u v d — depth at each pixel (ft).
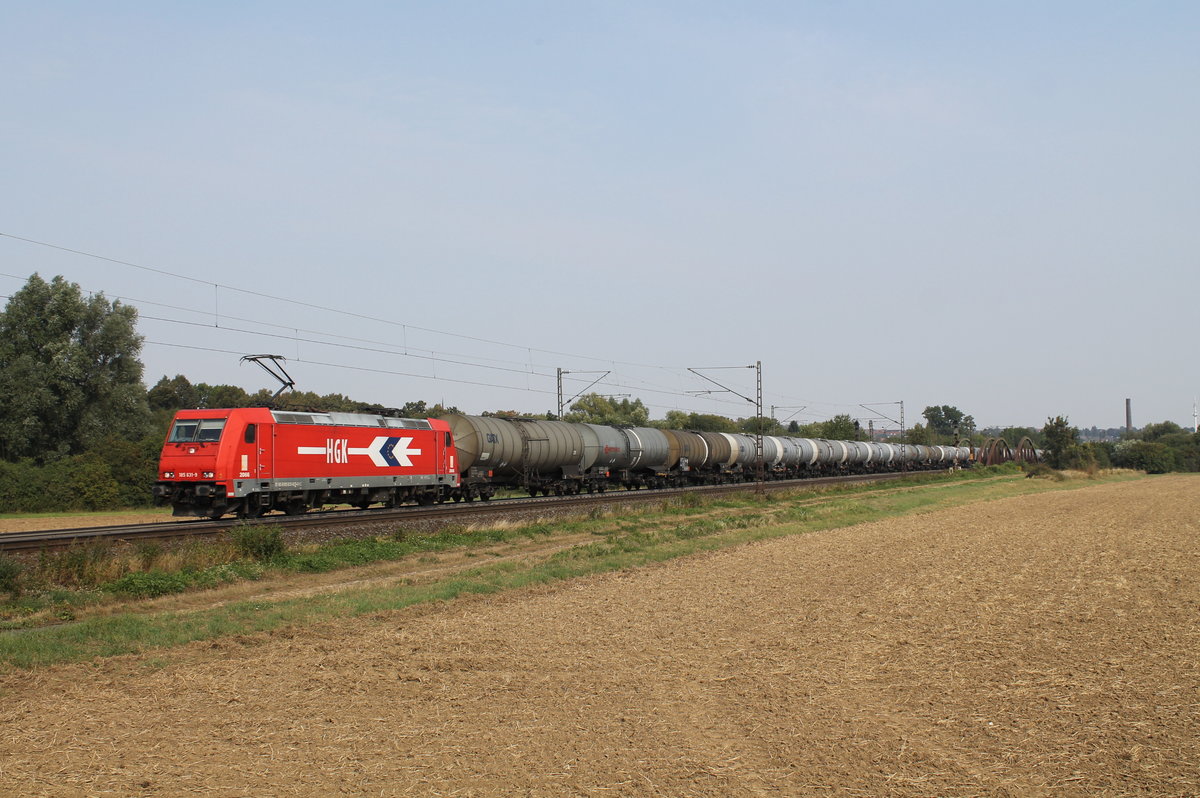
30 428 214.90
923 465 355.56
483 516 115.44
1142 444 472.03
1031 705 37.01
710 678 41.91
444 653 47.50
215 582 70.13
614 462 173.37
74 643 49.19
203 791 27.53
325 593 67.97
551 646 49.34
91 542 74.13
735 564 87.15
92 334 230.48
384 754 31.09
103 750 31.45
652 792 27.61
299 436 107.34
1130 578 76.02
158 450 213.05
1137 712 35.91
